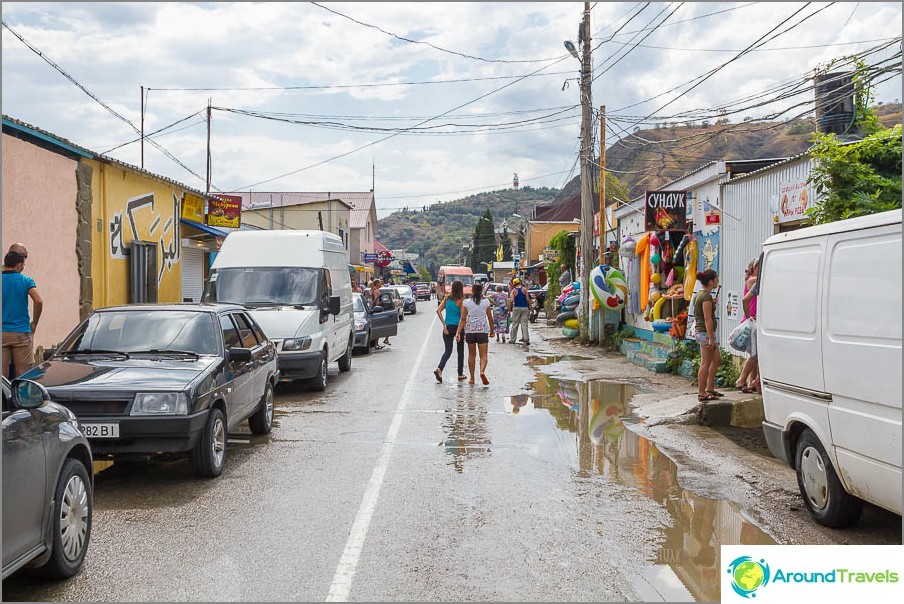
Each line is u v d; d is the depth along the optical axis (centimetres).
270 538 571
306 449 884
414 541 564
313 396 1286
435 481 740
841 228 572
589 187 2183
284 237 1437
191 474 768
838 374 561
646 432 992
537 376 1557
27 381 448
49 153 1198
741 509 653
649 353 1759
